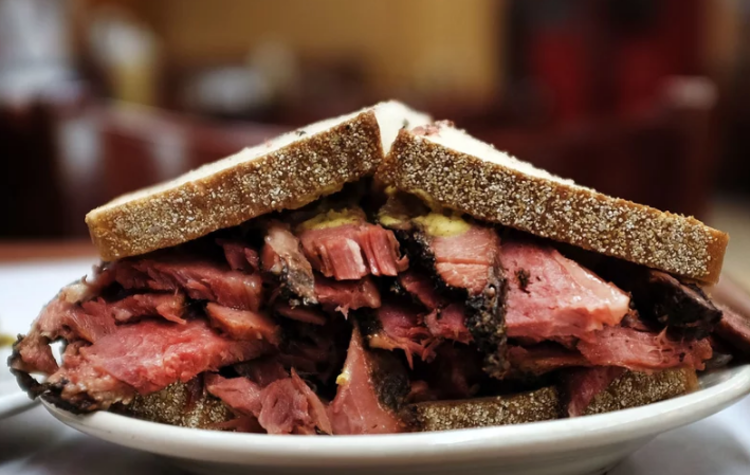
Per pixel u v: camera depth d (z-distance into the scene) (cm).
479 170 52
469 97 222
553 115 209
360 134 53
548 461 49
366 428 51
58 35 168
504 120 166
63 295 54
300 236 53
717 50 221
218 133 112
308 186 53
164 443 49
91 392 51
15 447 55
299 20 291
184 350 52
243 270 53
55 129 112
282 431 51
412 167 53
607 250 52
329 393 53
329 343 53
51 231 116
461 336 51
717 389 51
